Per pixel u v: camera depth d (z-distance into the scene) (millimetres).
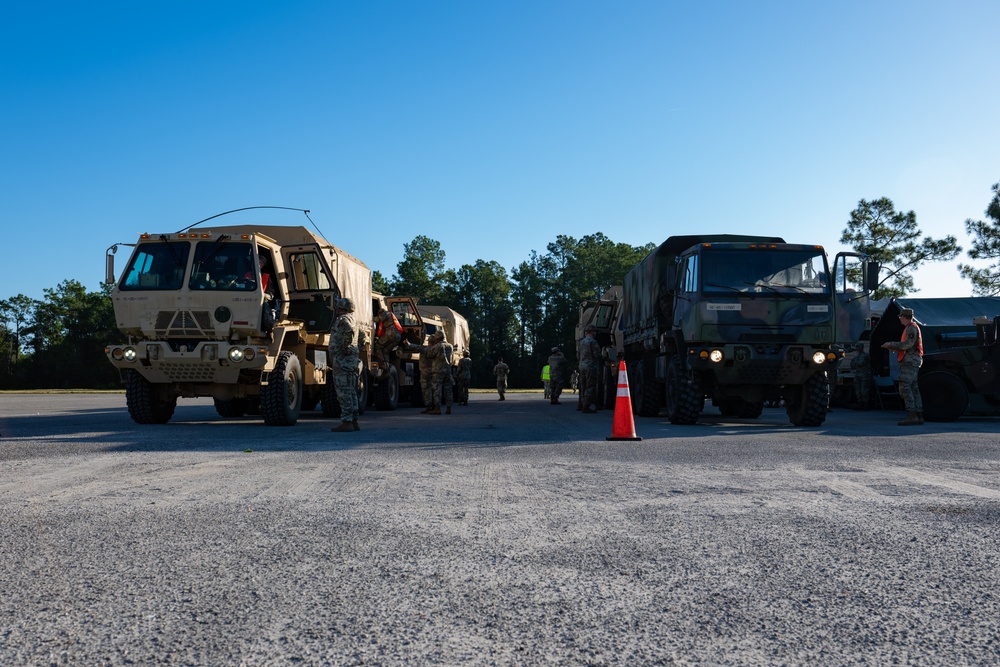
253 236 11836
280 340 12062
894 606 2787
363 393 16250
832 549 3641
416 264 107250
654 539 3840
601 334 21297
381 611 2709
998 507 4738
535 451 8078
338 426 11008
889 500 4984
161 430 11031
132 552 3564
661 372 14617
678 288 13375
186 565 3334
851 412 18438
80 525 4160
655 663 2246
